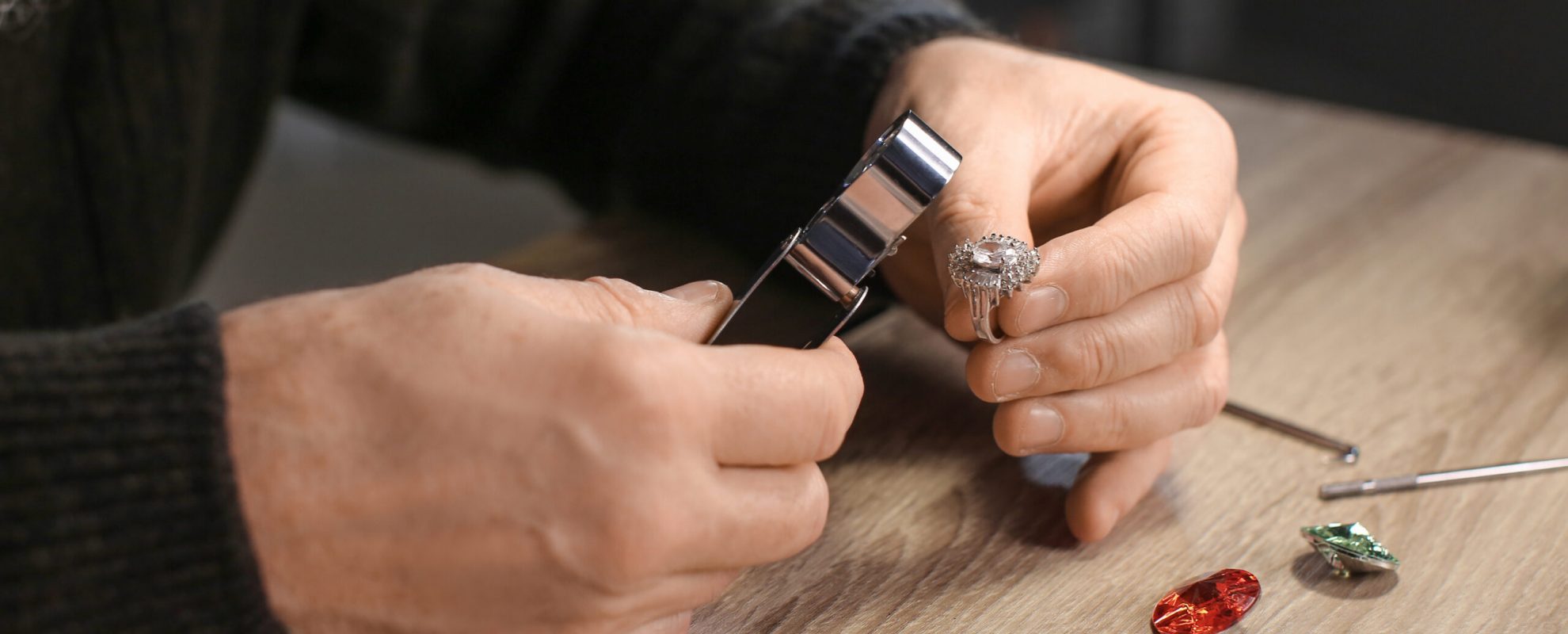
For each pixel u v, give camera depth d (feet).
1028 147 1.93
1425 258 2.33
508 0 2.62
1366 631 1.71
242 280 4.18
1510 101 5.03
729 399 1.55
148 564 1.51
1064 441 1.81
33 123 2.35
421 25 2.68
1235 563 1.80
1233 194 1.95
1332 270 2.31
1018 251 1.69
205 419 1.51
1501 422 1.98
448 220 4.60
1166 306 1.81
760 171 2.27
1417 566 1.78
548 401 1.52
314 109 3.06
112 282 2.55
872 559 1.80
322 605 1.54
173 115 2.48
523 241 4.44
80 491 1.50
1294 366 2.09
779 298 1.91
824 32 2.27
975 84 2.02
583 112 2.61
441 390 1.52
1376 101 5.39
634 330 1.55
